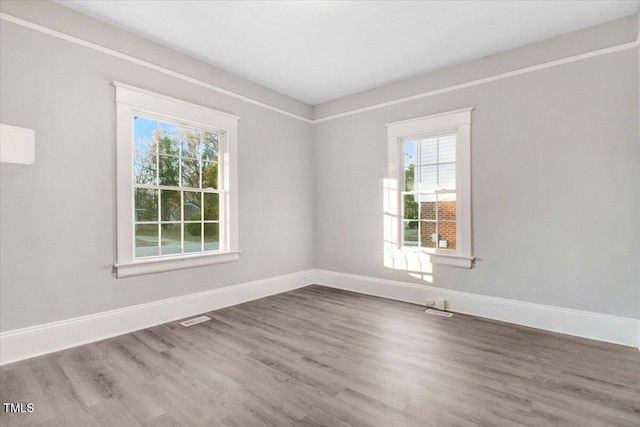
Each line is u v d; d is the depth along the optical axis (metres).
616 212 2.80
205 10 2.70
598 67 2.87
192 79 3.52
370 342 2.79
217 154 3.86
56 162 2.62
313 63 3.66
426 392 2.01
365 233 4.46
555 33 3.02
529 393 2.00
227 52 3.42
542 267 3.14
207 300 3.65
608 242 2.83
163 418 1.77
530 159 3.20
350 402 1.91
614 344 2.74
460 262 3.60
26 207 2.48
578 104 2.96
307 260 4.97
